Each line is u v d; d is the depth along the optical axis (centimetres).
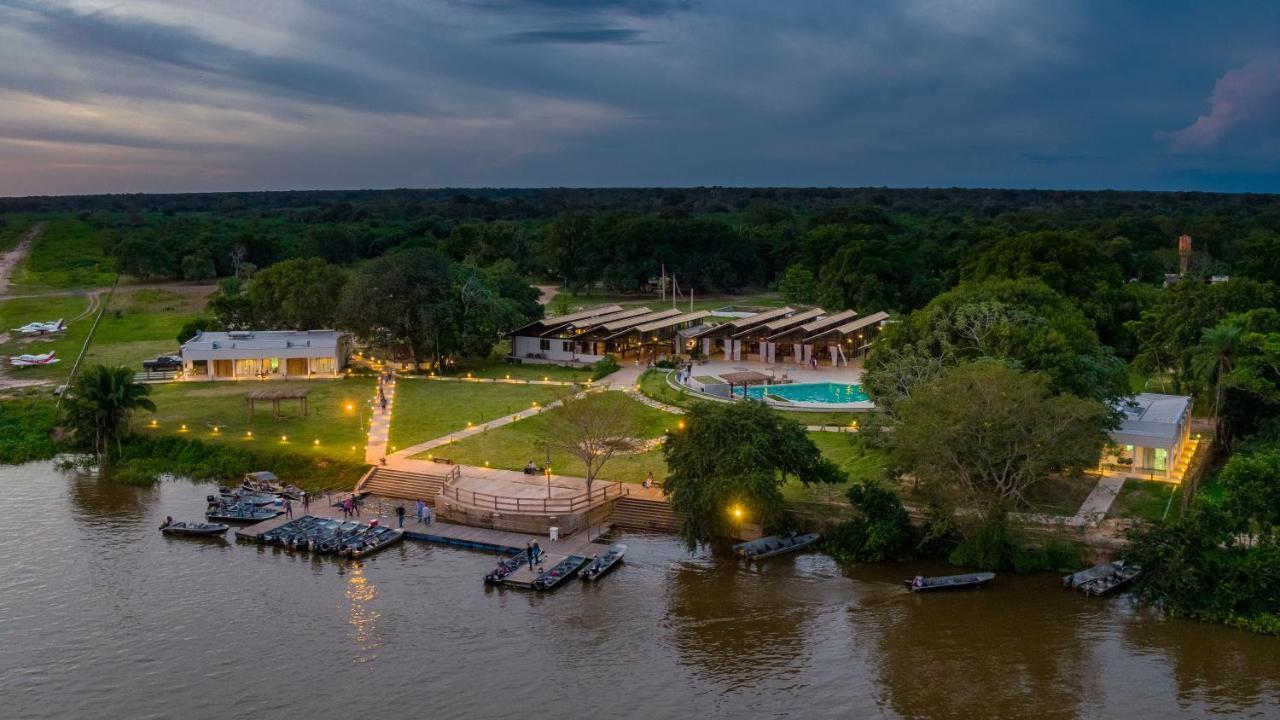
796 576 6881
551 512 7712
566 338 14275
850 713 5194
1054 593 6488
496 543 7481
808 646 5900
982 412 6712
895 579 6794
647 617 6309
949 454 6731
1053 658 5675
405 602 6556
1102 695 5284
